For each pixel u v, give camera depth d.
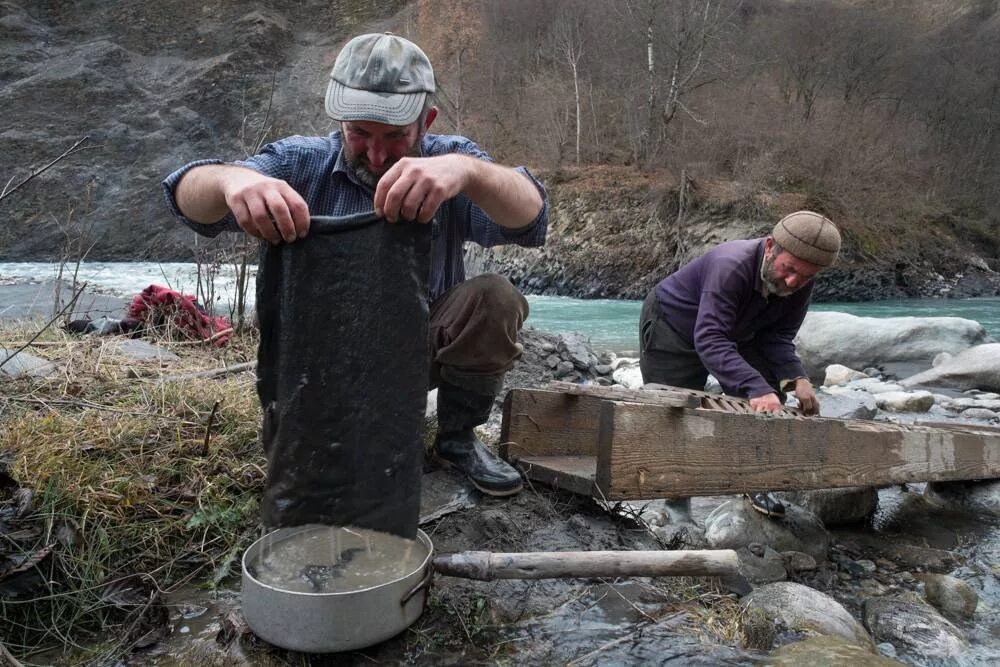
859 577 2.65
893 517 3.24
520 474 2.69
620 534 2.47
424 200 1.67
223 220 1.97
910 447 2.97
